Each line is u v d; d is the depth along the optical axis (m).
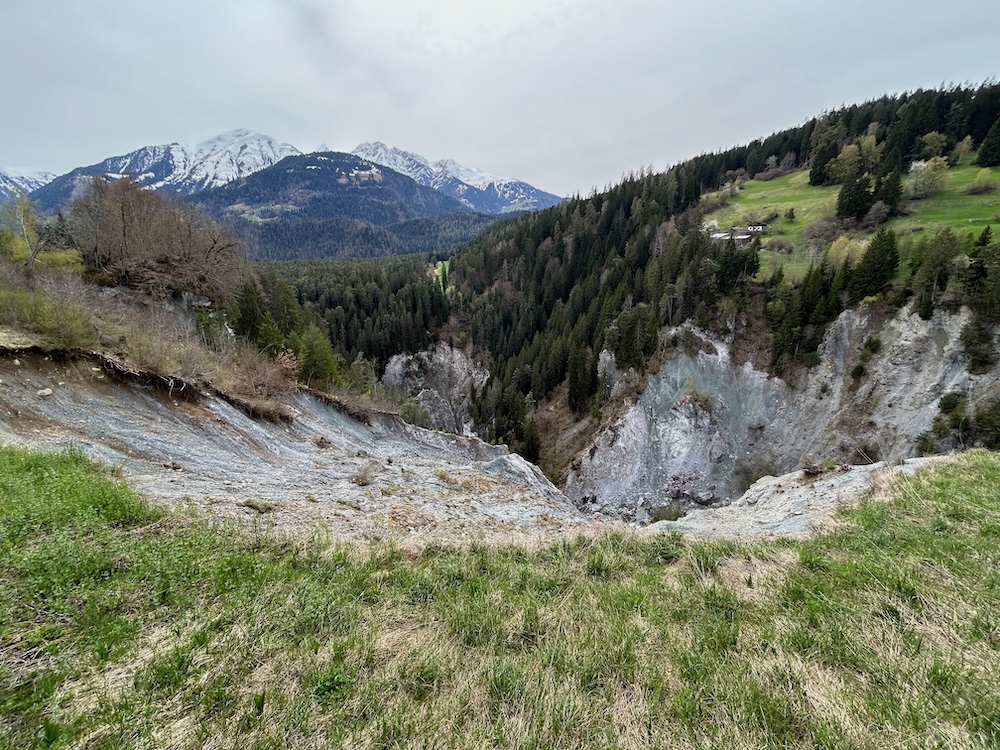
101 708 3.50
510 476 24.27
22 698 3.50
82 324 16.31
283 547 7.25
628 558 8.73
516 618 5.73
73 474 8.20
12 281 21.08
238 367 25.89
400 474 19.09
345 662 4.43
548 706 4.00
